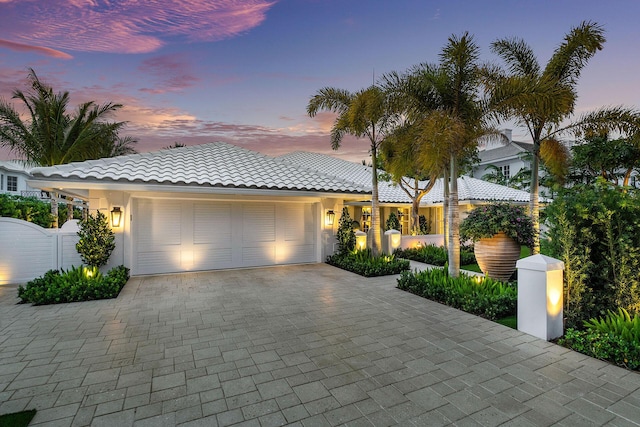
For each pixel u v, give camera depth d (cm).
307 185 1105
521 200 1833
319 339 508
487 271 844
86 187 841
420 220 2112
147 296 769
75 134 1644
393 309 670
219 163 1148
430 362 427
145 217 1022
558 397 343
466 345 485
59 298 703
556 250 582
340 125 1154
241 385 366
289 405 327
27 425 291
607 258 534
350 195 1165
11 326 559
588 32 959
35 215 1555
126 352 456
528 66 1054
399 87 874
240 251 1152
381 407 324
